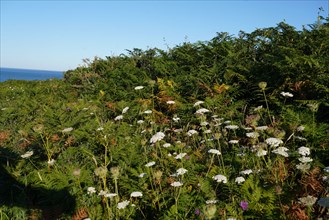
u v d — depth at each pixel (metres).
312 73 6.15
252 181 3.57
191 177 4.19
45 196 4.33
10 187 4.70
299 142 4.80
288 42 7.84
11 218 3.84
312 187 3.54
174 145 5.79
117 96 9.12
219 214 3.36
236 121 6.14
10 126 8.09
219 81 7.78
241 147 4.90
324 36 7.23
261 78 6.99
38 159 5.54
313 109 4.84
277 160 4.24
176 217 3.45
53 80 15.47
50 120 6.46
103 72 11.27
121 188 4.25
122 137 6.11
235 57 8.22
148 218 3.80
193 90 7.79
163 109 7.93
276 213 3.24
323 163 4.34
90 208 3.89
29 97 12.09
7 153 5.68
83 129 6.25
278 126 5.25
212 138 5.43
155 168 4.61
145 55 11.15
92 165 4.93
